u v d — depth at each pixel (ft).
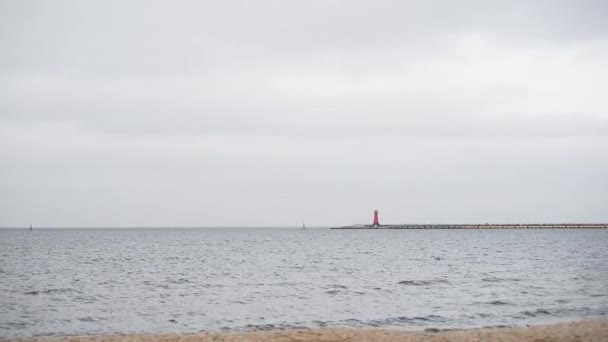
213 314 71.82
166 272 133.80
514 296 85.61
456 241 364.79
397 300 83.10
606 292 89.30
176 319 68.44
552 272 126.00
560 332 56.08
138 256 205.05
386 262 168.66
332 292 92.84
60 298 85.61
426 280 109.91
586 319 66.39
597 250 230.89
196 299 85.25
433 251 238.89
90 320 67.67
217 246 307.58
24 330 61.41
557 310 72.38
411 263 162.91
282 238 479.82
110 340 54.49
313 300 83.76
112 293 91.91
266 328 62.90
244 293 92.17
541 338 53.36
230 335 56.44
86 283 107.24
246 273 130.62
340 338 54.90
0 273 128.88
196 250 258.16
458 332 57.36
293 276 122.31
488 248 258.98
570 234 513.86
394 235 555.28
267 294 90.79
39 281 110.63
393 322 65.87
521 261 166.20
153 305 79.20
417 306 77.25
